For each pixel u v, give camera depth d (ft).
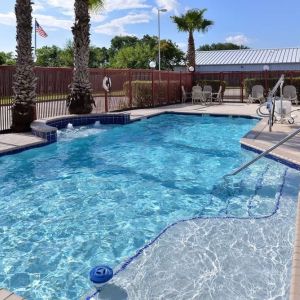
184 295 11.51
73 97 45.88
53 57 197.47
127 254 14.93
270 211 18.67
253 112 53.42
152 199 21.04
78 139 37.06
